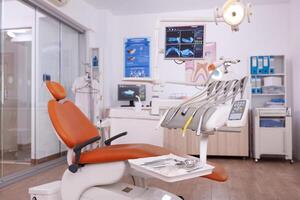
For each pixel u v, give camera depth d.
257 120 4.09
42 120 3.93
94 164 1.59
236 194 2.54
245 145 4.24
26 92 3.67
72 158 1.64
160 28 1.89
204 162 1.44
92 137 1.86
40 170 3.50
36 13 3.76
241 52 4.73
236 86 1.42
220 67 1.56
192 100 1.55
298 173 3.38
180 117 1.47
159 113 1.86
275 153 4.06
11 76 3.42
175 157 1.50
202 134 1.53
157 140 2.27
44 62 3.94
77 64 4.80
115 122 2.37
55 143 4.21
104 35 4.96
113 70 5.19
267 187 2.77
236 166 3.79
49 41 4.04
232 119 1.32
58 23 4.24
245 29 4.71
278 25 4.63
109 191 1.58
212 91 1.51
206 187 2.76
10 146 3.41
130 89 4.79
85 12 4.58
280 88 4.36
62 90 1.82
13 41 3.43
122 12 5.10
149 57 3.28
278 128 4.06
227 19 1.48
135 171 1.61
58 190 1.79
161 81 1.95
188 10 4.99
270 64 4.37
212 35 4.80
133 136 2.32
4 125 3.32
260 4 4.64
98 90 4.52
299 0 4.11
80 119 1.86
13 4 3.41
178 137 4.39
